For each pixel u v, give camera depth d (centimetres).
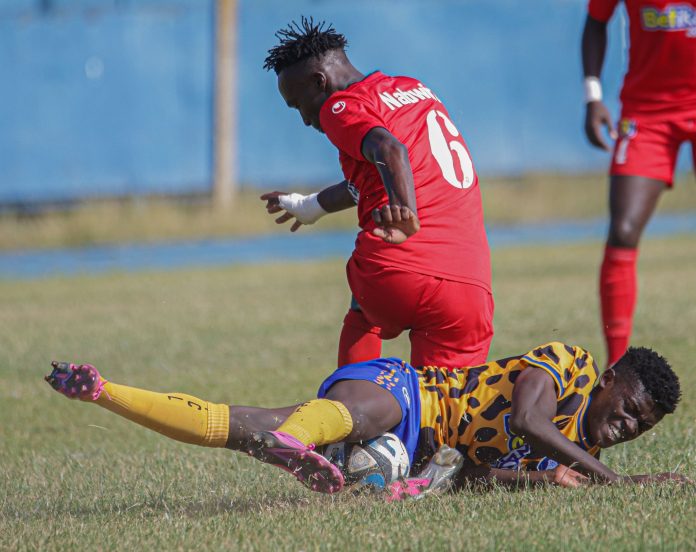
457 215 1922
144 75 8019
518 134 8669
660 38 2605
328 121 1908
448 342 1930
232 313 4241
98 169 8000
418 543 1358
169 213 7906
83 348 3528
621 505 1490
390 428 1644
